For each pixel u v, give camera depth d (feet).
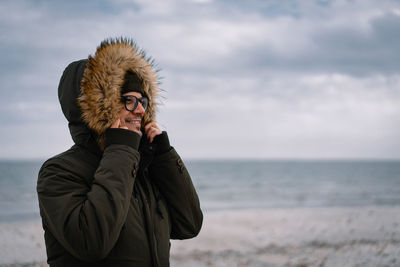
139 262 5.33
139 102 5.66
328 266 23.85
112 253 5.22
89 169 5.51
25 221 46.57
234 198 99.19
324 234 36.29
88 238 4.79
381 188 131.64
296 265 24.35
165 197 6.31
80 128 5.69
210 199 96.94
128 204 5.20
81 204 5.05
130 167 5.33
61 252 5.25
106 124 5.50
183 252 28.91
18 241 32.81
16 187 120.26
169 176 6.22
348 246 30.04
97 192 5.03
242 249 29.94
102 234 4.84
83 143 5.66
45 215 5.17
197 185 152.56
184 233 6.51
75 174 5.36
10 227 40.65
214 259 26.50
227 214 53.72
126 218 5.41
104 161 5.29
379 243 31.07
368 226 41.14
